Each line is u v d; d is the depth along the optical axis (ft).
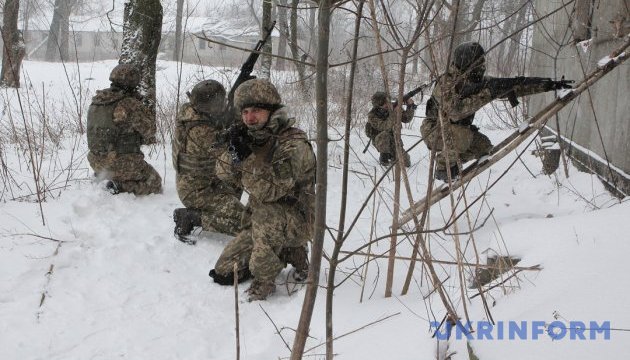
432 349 8.01
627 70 16.12
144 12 24.38
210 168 14.43
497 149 13.76
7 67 45.06
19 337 9.94
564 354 6.33
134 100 17.25
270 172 11.23
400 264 13.41
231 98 14.23
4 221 14.28
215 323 10.99
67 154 22.08
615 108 16.96
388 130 23.81
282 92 30.04
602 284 7.49
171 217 16.44
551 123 25.50
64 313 10.84
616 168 16.56
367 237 15.81
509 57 30.60
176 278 12.75
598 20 18.95
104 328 10.46
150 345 10.01
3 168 17.15
